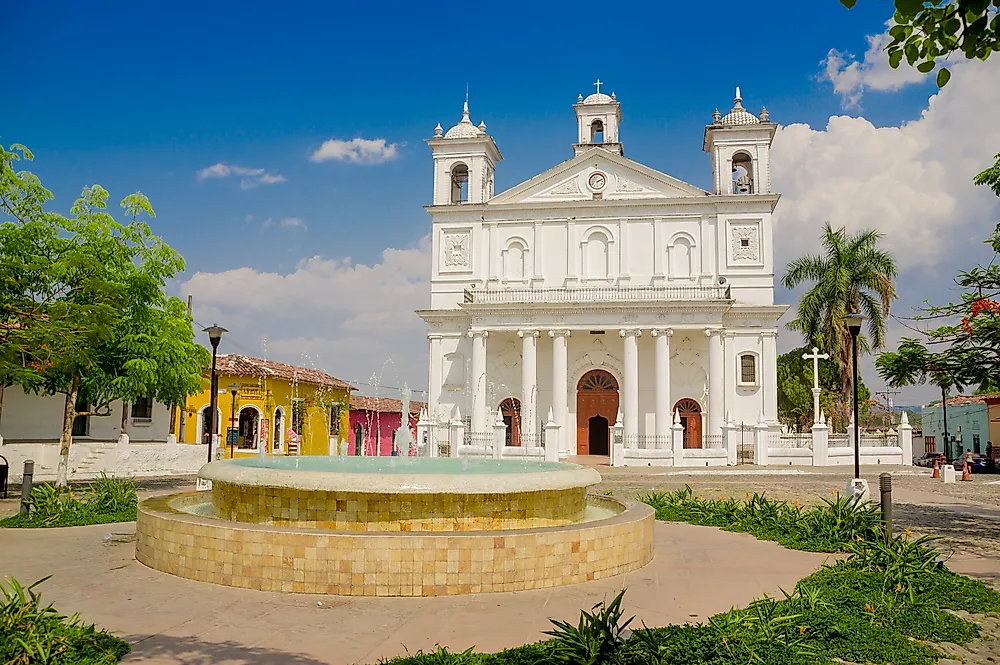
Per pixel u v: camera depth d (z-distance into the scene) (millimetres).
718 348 40000
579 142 47469
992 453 45594
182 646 6809
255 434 44781
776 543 12508
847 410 41188
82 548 11523
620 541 9922
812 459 36125
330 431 51188
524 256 44531
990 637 7496
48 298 19469
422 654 6465
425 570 8562
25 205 23469
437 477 9594
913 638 7387
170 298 29141
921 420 64188
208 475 10781
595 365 42625
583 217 44094
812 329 42688
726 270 42531
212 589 8773
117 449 29703
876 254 41531
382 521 9570
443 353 44281
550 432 35500
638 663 6172
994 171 14000
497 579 8742
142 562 10195
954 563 11375
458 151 45844
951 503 20141
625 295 41625
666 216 43438
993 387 14508
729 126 43438
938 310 14516
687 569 10258
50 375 22203
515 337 43281
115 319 20188
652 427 41844
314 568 8594
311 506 9688
